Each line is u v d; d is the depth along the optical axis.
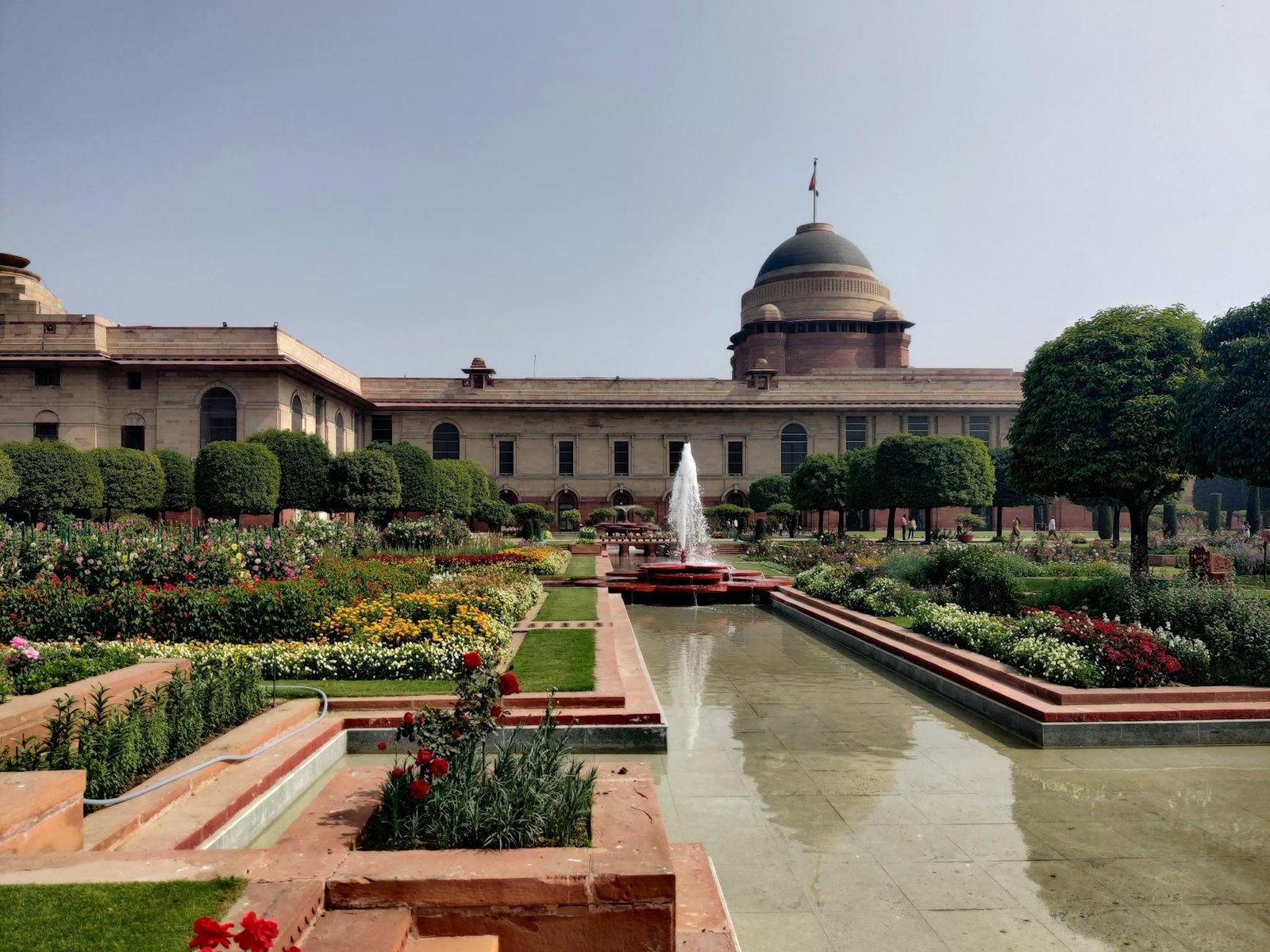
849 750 8.41
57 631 10.52
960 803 6.89
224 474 31.42
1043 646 9.98
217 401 40.56
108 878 3.51
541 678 9.73
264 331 40.22
